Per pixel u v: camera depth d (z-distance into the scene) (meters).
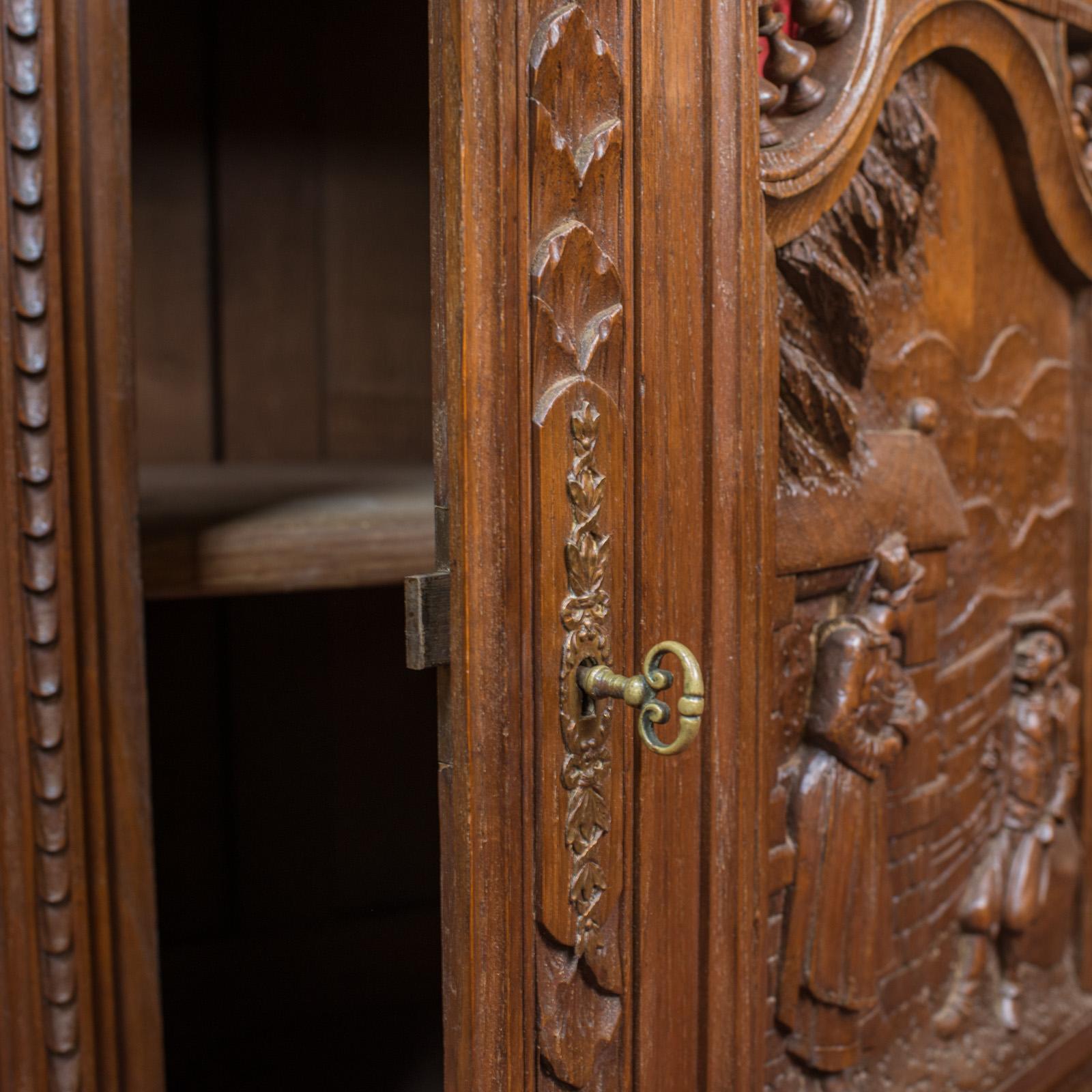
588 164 0.57
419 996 1.03
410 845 1.07
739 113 0.64
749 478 0.67
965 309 0.91
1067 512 1.06
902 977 0.88
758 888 0.70
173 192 1.24
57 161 0.72
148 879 0.78
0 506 0.72
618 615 0.60
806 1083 0.80
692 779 0.66
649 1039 0.64
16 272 0.71
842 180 0.75
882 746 0.80
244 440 1.29
